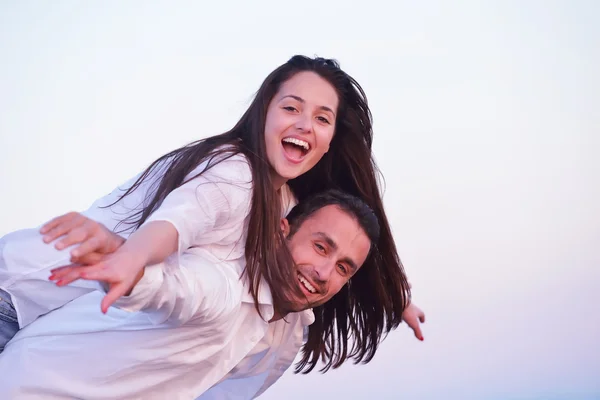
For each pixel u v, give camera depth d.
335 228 2.16
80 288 2.04
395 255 2.57
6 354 1.97
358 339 2.62
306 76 2.26
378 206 2.53
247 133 2.21
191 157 2.04
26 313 2.03
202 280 1.80
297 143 2.20
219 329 1.96
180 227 1.70
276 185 2.27
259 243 2.03
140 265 1.51
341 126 2.43
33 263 2.02
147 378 1.98
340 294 2.58
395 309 2.63
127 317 1.95
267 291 2.09
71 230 1.43
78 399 1.92
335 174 2.50
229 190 1.93
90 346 1.93
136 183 2.18
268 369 2.47
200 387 2.07
